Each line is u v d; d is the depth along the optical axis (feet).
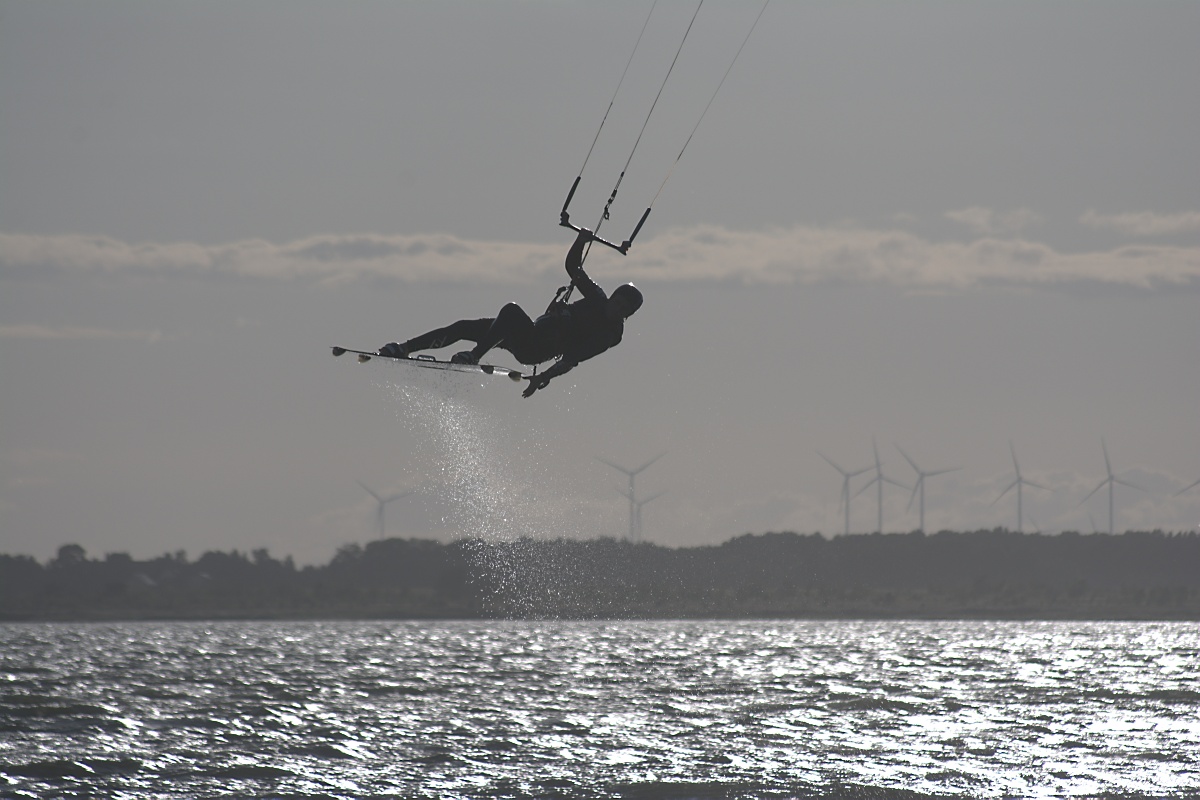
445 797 655.76
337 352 335.47
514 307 343.87
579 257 349.00
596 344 349.00
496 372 344.08
